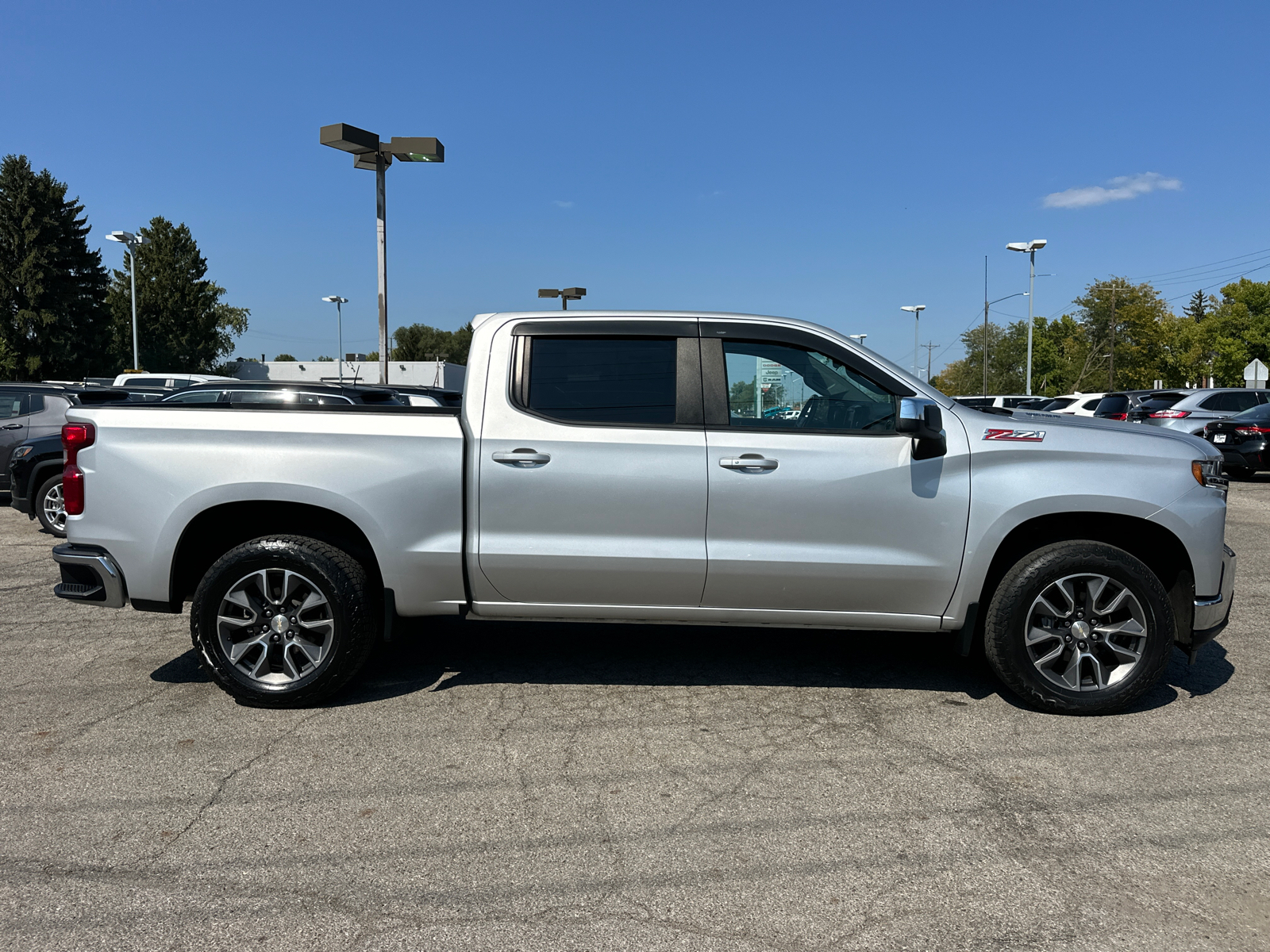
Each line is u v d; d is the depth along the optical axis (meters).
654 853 2.80
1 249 52.09
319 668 3.98
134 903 2.51
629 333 4.08
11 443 10.58
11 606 6.03
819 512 3.92
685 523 3.94
